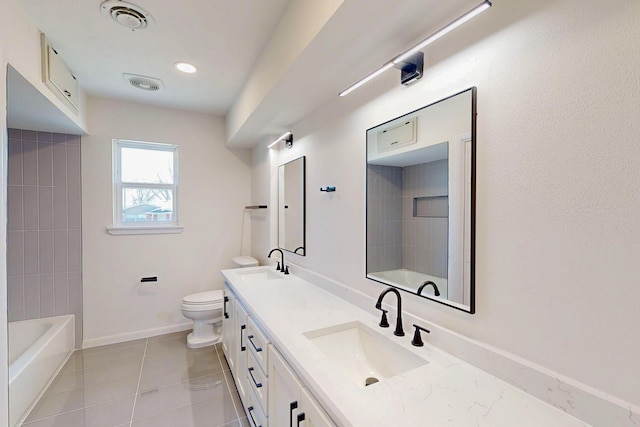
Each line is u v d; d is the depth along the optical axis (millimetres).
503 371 947
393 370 1219
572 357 806
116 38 1828
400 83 1398
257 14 1604
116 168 3010
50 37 1809
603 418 737
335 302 1771
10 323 2525
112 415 1921
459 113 1105
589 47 766
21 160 2584
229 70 2270
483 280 1033
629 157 704
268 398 1411
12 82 1615
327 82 1699
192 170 3309
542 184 869
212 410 1980
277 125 2594
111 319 2961
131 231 3021
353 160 1757
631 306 705
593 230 767
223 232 3488
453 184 1139
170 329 3223
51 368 2318
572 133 802
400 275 1409
